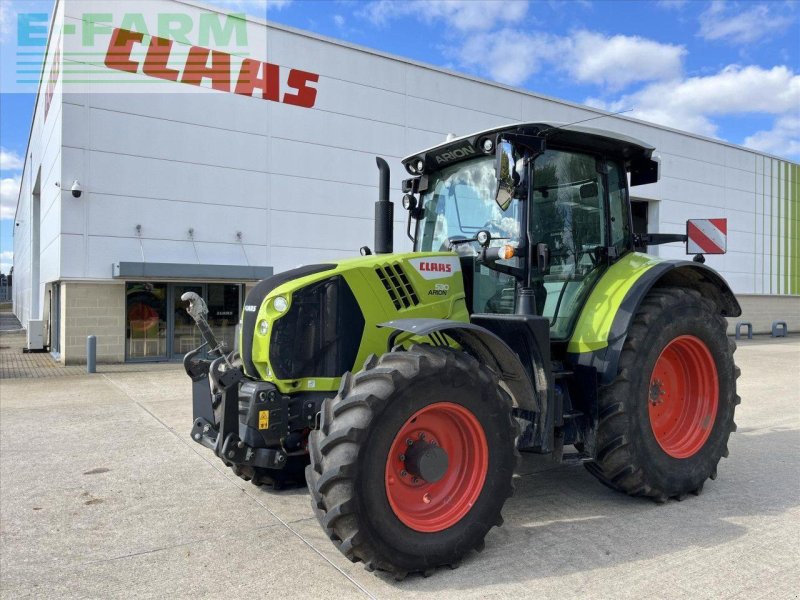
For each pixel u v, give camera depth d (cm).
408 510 306
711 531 351
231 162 1338
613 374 369
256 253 1370
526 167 379
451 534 304
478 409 314
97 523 378
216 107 1319
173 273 1216
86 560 325
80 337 1213
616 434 377
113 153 1214
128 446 571
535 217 395
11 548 342
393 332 356
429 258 380
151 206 1254
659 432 423
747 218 2309
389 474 297
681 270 443
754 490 426
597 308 396
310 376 355
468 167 431
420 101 1589
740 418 680
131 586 295
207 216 1312
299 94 1419
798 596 274
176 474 481
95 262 1206
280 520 380
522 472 475
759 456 517
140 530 366
